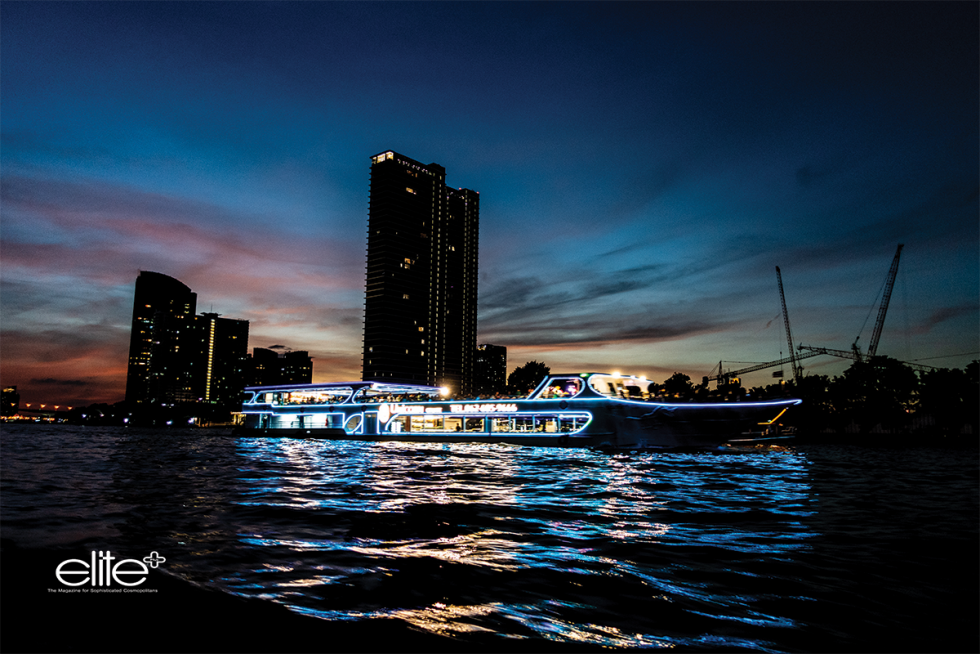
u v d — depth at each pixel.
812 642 9.85
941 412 133.12
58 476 36.78
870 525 20.50
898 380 140.62
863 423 142.75
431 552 15.85
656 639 9.90
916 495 29.64
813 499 27.36
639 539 17.69
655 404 57.12
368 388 79.25
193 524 19.92
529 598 11.96
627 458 52.34
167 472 39.72
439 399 76.31
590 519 21.11
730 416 55.44
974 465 55.47
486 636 9.96
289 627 10.37
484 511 22.78
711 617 10.97
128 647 9.55
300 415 85.00
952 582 13.37
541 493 28.14
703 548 16.53
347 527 19.44
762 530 19.33
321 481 33.59
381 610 11.23
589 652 9.32
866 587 12.92
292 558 15.13
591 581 13.16
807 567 14.55
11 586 12.66
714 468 44.84
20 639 9.87
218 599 11.85
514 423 65.19
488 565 14.47
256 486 31.14
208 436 165.75
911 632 10.34
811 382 155.75
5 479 34.62
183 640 9.82
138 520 20.64
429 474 37.72
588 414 59.88
